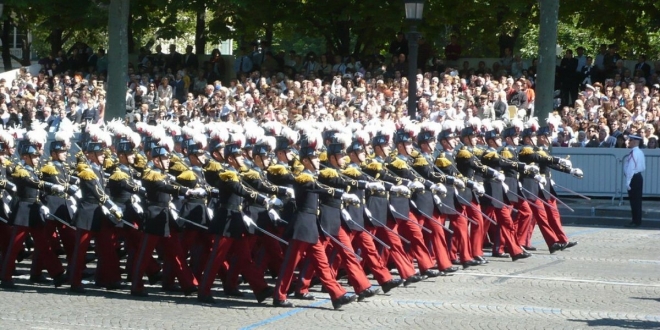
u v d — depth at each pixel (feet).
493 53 149.48
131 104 109.29
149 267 56.75
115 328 44.45
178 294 53.72
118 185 54.85
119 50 94.63
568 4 129.90
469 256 60.34
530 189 64.80
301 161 49.39
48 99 112.16
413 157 58.13
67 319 46.44
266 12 131.54
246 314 47.83
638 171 81.46
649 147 92.48
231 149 50.96
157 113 100.32
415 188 55.21
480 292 52.85
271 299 51.88
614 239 73.67
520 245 64.85
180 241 55.16
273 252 54.39
